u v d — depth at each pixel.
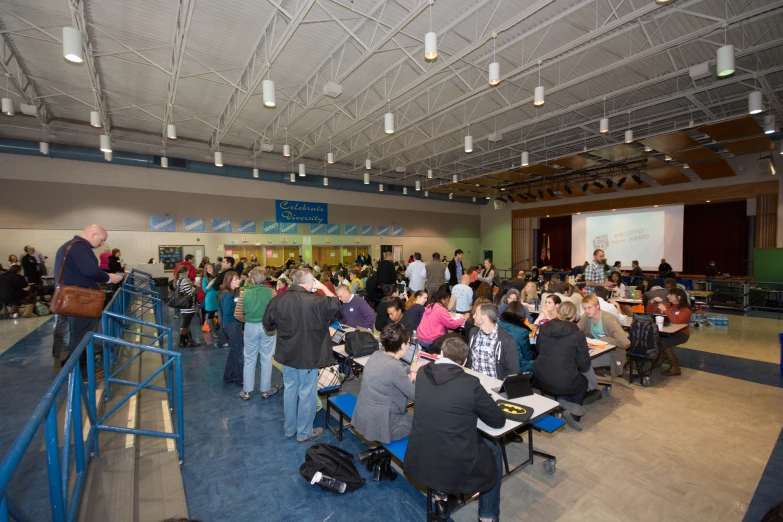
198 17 6.01
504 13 5.97
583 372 3.84
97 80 7.18
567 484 2.89
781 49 7.02
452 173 17.33
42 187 12.10
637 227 17.16
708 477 2.98
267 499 2.70
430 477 2.09
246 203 16.12
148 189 13.94
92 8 5.69
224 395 4.59
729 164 13.79
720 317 9.22
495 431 2.33
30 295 9.02
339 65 7.07
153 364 5.15
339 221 18.86
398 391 2.74
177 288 7.69
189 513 2.53
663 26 6.25
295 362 3.30
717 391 4.81
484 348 3.57
